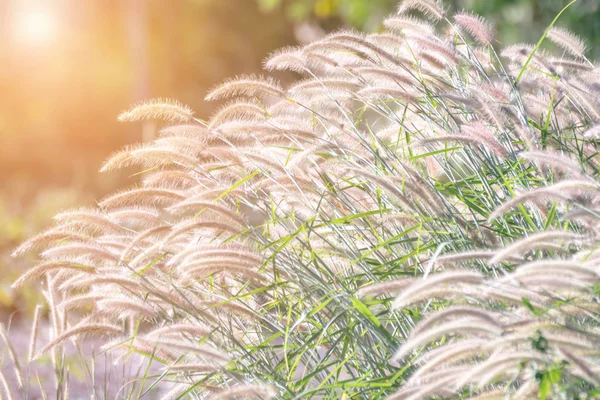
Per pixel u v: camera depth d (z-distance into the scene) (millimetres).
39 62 21609
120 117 3832
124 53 22141
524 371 2682
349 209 3758
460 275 2562
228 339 3646
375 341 3482
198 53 24062
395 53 4375
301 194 3867
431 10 4316
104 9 22109
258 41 24703
